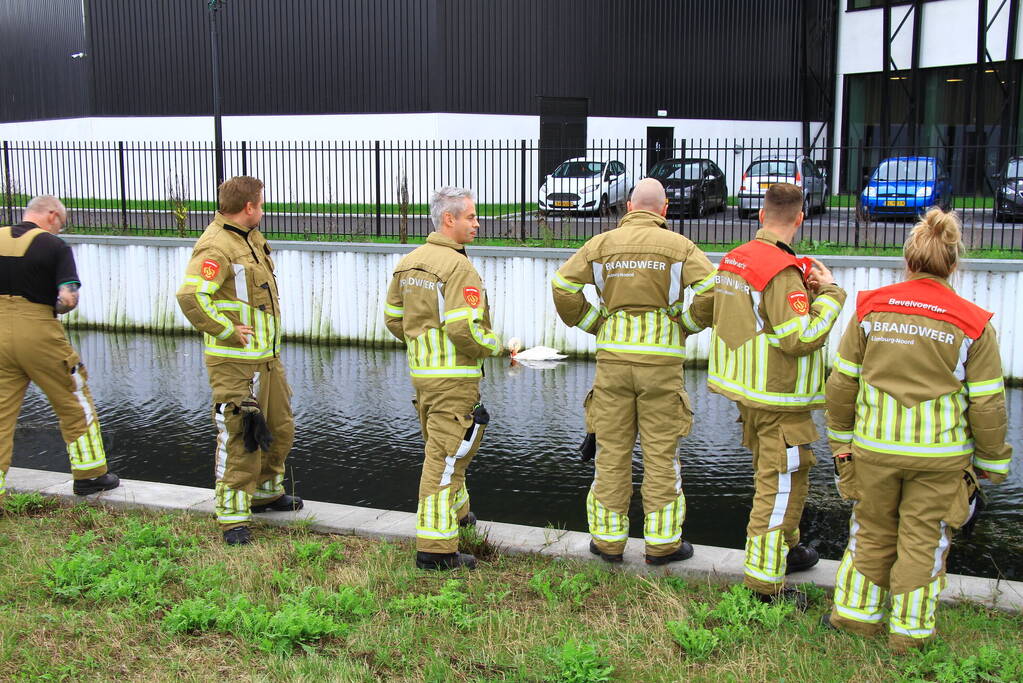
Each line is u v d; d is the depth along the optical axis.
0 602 4.11
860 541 3.77
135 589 4.17
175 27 26.19
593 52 26.47
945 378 3.47
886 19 26.95
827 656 3.62
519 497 6.44
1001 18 24.66
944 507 3.54
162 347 12.30
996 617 4.00
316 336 12.46
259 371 4.96
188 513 5.41
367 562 4.61
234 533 4.89
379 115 24.84
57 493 5.75
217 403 4.85
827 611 4.04
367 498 6.40
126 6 26.59
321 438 7.92
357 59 24.78
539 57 25.67
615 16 26.61
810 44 28.83
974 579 4.39
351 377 10.34
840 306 4.01
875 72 27.75
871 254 10.79
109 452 7.56
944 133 26.50
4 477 5.38
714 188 19.22
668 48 27.39
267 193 24.19
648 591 4.24
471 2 24.52
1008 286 9.54
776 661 3.57
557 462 7.21
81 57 27.31
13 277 5.27
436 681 3.41
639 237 4.43
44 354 5.37
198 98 26.28
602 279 4.52
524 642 3.71
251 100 25.84
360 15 24.61
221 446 4.91
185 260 12.96
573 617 3.98
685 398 4.55
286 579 4.29
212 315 4.66
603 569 4.55
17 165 17.86
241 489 4.90
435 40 24.06
